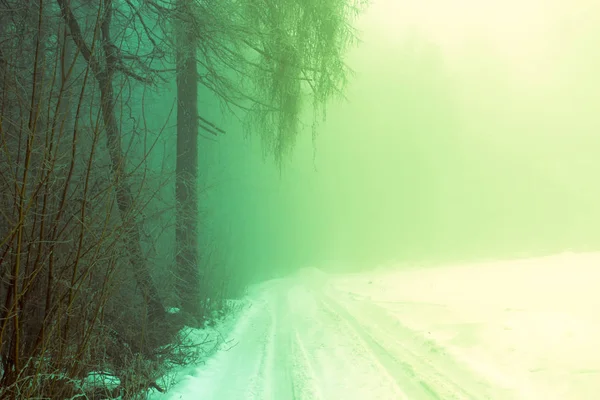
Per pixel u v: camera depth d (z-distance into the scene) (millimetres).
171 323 6934
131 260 4801
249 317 11633
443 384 4918
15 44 3980
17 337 3057
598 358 4949
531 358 5395
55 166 3432
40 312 3709
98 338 4102
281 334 8852
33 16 4148
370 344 7402
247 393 4910
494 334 6766
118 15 5914
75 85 4008
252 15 7191
